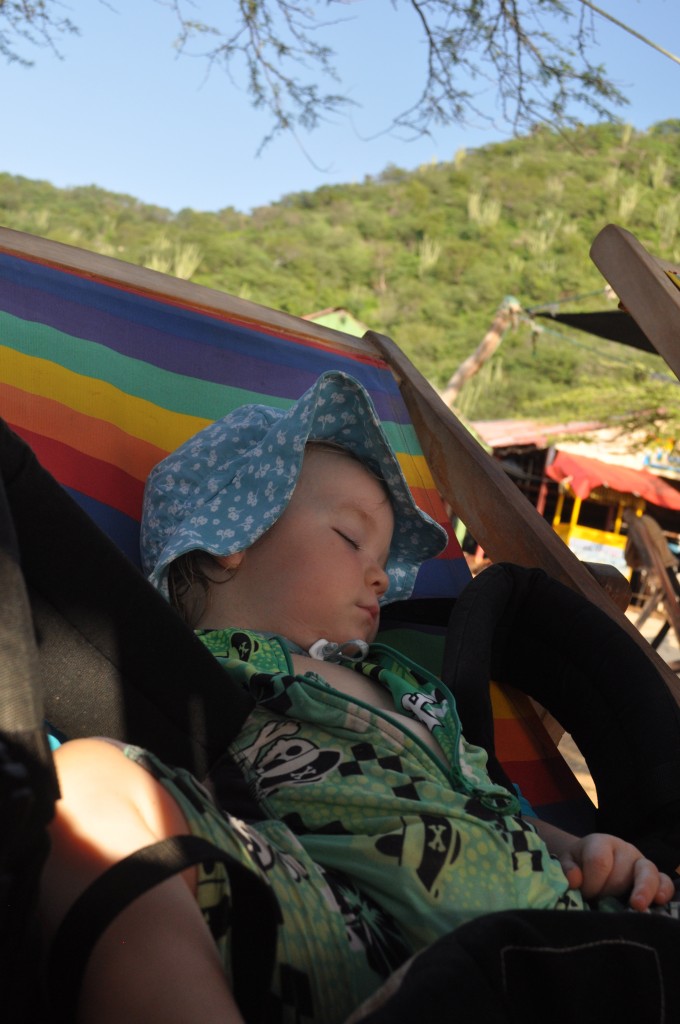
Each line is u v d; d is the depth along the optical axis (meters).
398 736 0.97
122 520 1.39
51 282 1.60
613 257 2.10
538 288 57.31
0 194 63.56
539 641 1.45
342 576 1.21
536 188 66.44
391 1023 0.61
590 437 18.30
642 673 1.37
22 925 0.57
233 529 1.19
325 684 1.00
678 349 1.98
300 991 0.74
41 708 0.60
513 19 4.78
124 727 0.84
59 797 0.60
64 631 0.82
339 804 0.90
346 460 1.29
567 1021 0.69
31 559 0.80
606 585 1.90
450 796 0.93
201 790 0.75
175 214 66.81
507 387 44.41
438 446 2.00
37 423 1.41
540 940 0.70
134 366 1.60
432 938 0.84
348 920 0.81
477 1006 0.65
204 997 0.62
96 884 0.61
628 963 0.73
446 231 62.69
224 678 0.89
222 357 1.76
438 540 1.43
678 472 20.03
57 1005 0.61
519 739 1.59
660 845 1.22
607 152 68.69
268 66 4.88
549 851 1.05
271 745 0.97
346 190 69.19
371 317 56.66
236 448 1.29
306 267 60.94
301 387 1.86
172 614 0.87
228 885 0.71
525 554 1.84
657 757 1.28
